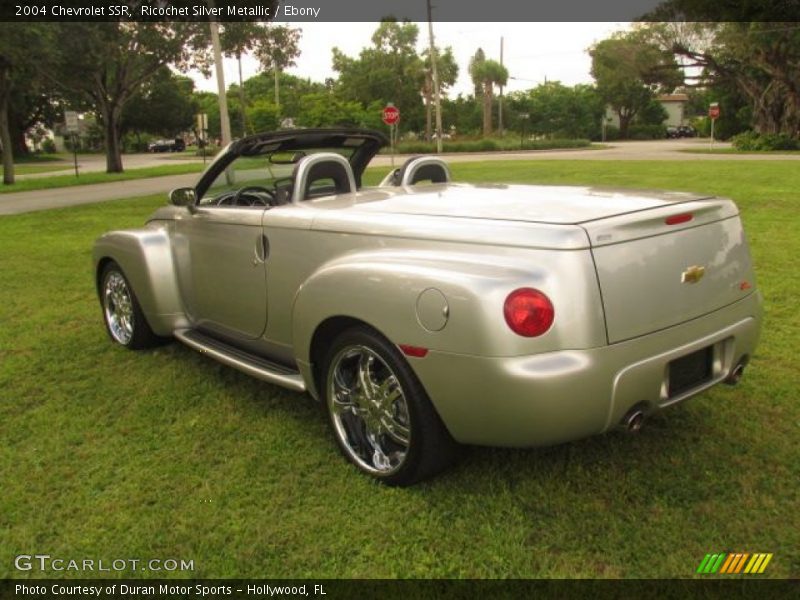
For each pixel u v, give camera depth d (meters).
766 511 2.78
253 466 3.26
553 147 56.81
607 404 2.57
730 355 3.03
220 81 20.91
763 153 34.59
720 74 42.59
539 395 2.46
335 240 3.19
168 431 3.65
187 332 4.39
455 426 2.70
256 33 27.00
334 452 3.38
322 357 3.30
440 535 2.70
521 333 2.47
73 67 26.27
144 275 4.38
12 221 12.98
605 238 2.58
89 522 2.85
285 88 80.38
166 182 24.75
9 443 3.55
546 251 2.55
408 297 2.71
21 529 2.81
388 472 3.02
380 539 2.69
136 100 69.44
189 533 2.76
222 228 3.86
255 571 2.54
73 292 6.86
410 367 2.79
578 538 2.66
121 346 5.04
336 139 4.34
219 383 4.29
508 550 2.60
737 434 3.40
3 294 6.81
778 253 7.32
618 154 37.25
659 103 83.88
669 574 2.45
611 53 43.62
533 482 3.04
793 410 3.64
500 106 65.50
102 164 47.22
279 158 4.28
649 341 2.67
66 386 4.30
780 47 36.19
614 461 3.19
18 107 57.53
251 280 3.70
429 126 61.75
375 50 65.62
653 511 2.80
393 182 4.41
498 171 23.02
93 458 3.38
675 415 3.62
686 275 2.80
